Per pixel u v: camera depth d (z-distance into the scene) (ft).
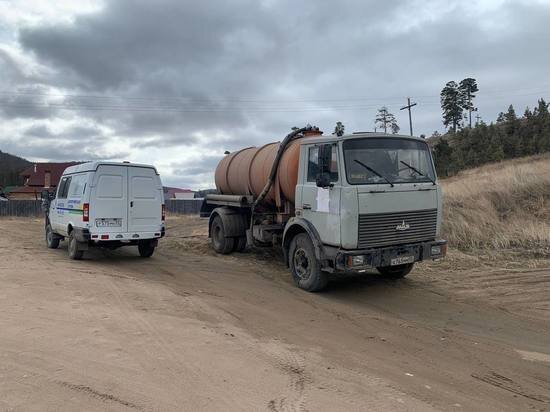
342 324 21.91
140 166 38.63
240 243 42.37
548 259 37.40
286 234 30.53
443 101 307.37
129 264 37.55
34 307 21.94
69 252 39.37
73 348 16.70
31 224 82.12
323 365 16.25
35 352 16.21
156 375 14.65
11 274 29.89
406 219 26.61
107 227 36.96
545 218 49.03
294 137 33.12
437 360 17.52
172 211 137.08
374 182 25.96
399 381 15.20
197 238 54.44
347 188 25.13
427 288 29.73
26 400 12.70
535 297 27.32
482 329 21.76
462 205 52.85
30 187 212.84
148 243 40.50
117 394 13.24
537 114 217.36
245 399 13.25
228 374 14.96
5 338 17.54
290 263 30.17
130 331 18.84
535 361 17.72
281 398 13.39
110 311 21.71
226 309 23.41
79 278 29.32
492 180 63.21
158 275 32.89
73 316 20.67
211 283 30.42
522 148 184.03
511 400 14.19
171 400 13.01
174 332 18.95
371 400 13.55
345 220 25.18
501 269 34.53
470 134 230.89
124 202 37.70
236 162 40.68
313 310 24.29
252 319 21.93
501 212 52.01
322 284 28.14
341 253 25.21
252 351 17.24
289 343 18.60
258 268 36.50
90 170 36.78
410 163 27.53
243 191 39.65
